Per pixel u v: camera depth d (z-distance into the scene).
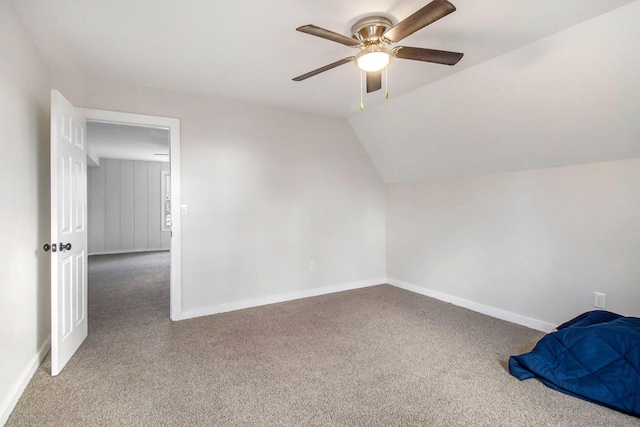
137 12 1.89
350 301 3.79
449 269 3.78
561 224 2.83
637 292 2.42
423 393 1.96
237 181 3.50
